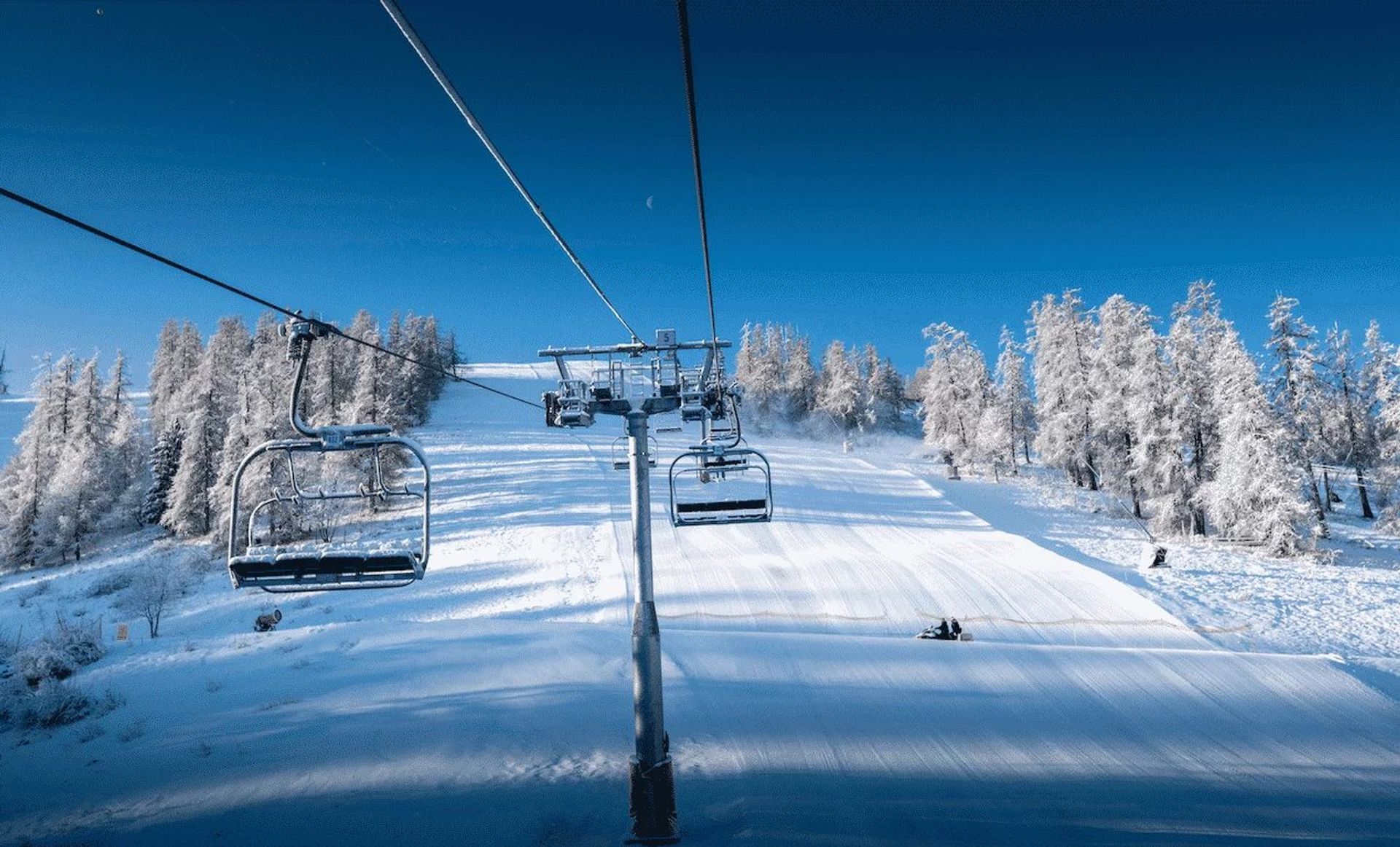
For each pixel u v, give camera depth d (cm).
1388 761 1228
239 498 697
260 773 1132
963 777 1130
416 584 3069
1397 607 2567
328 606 2858
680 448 5784
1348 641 2252
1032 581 2816
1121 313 4541
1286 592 2747
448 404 8638
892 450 7725
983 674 1647
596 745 1223
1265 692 1550
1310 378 3950
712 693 1488
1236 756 1241
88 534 4566
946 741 1273
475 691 1485
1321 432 4734
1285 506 3269
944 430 6350
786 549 3384
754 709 1410
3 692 1534
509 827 952
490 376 11038
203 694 1508
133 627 2822
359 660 1694
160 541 4519
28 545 4559
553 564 3228
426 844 917
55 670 1666
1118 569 3131
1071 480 5362
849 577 2916
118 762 1195
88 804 1056
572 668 1625
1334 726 1382
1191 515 3875
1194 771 1176
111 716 1403
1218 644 2212
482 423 7575
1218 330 4247
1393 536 3822
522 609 2714
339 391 5619
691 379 941
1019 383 5866
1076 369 5003
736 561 3191
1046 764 1189
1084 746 1267
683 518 1031
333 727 1308
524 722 1320
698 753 1197
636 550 889
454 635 1897
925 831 959
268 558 680
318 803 1030
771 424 8431
